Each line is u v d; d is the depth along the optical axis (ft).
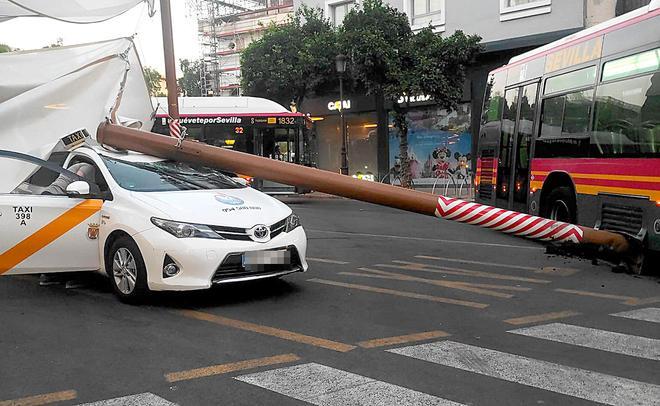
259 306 20.49
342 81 71.10
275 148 64.95
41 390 13.43
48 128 25.77
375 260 29.45
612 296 21.68
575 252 29.91
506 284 23.81
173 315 19.45
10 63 25.90
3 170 23.29
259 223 20.31
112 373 14.42
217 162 25.44
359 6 79.46
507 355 15.37
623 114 26.25
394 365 14.71
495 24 70.13
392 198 24.52
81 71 26.89
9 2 25.91
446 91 65.77
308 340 16.79
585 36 30.68
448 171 77.05
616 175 26.61
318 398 12.74
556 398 12.67
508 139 40.52
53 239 21.79
